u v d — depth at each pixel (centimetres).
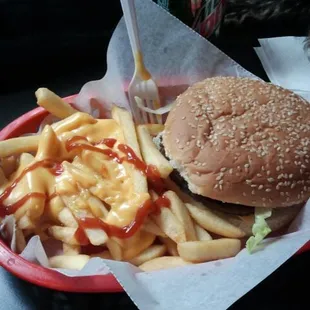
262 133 33
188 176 32
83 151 34
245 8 53
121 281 27
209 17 45
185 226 32
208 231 33
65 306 29
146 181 32
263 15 53
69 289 28
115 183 33
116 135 36
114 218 31
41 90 37
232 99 34
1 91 45
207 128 33
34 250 29
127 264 28
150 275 28
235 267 28
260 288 30
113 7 47
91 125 36
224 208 33
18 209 31
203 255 30
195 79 41
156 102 39
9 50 47
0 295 30
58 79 47
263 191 32
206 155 32
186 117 34
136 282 27
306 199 33
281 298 30
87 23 48
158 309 26
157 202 32
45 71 47
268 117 34
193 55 40
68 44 48
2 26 46
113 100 39
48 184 33
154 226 32
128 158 33
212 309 26
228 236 32
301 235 30
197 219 33
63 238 31
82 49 48
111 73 38
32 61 47
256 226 31
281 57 48
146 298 27
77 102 39
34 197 31
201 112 34
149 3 38
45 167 33
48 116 38
